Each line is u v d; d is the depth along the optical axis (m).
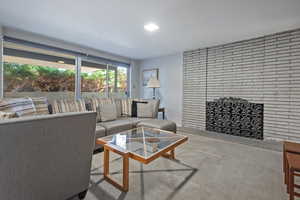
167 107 4.43
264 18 2.17
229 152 2.44
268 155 2.33
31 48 2.89
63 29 2.58
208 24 2.36
